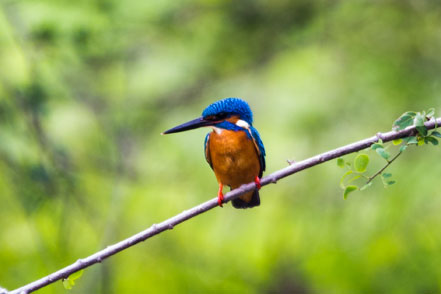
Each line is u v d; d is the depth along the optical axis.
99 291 12.98
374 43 13.27
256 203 8.17
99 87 13.16
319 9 13.14
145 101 13.51
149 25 12.83
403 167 12.05
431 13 13.03
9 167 11.21
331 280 13.02
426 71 12.66
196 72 13.51
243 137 7.79
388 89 12.62
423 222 12.17
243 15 13.09
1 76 11.36
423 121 5.90
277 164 12.74
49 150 11.44
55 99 12.14
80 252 13.51
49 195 11.30
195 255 14.37
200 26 13.25
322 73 13.25
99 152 12.93
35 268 13.07
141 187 13.24
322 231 13.27
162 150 13.13
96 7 12.04
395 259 12.49
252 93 13.47
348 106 12.80
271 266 14.30
